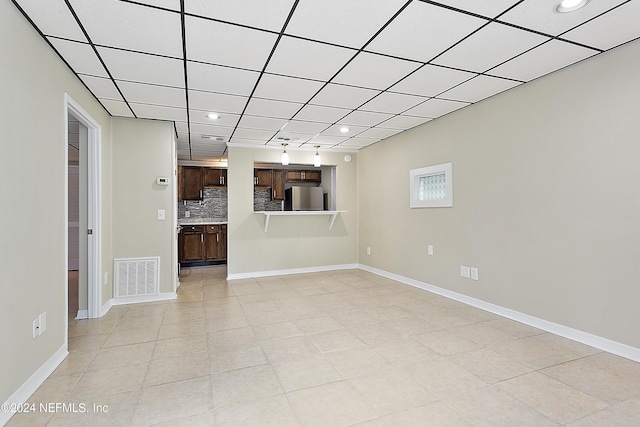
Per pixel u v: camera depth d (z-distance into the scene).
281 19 1.92
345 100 3.33
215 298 4.06
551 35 2.13
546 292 2.86
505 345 2.59
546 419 1.68
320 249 5.88
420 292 4.24
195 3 1.76
